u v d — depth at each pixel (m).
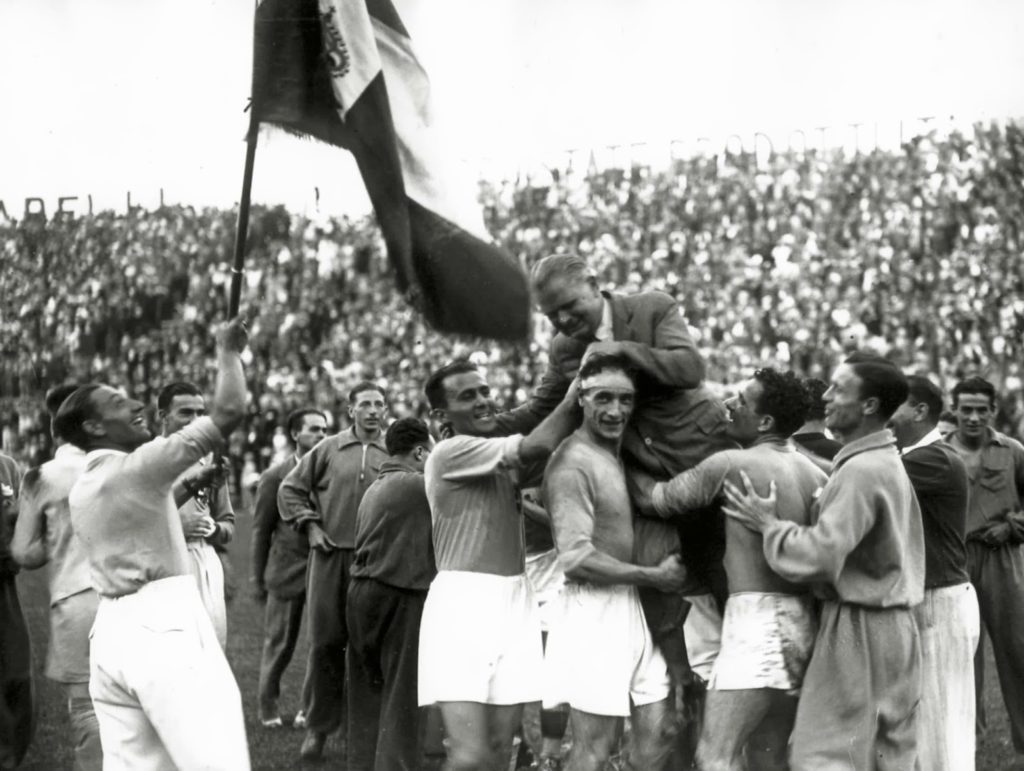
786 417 6.68
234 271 6.46
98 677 6.37
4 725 9.28
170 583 6.39
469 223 6.76
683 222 45.97
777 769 6.68
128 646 6.27
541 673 6.86
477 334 6.82
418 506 8.41
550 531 8.86
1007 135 43.03
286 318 46.88
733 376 39.41
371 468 9.77
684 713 6.79
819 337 39.59
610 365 6.47
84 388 6.93
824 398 6.71
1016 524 9.70
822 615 6.51
